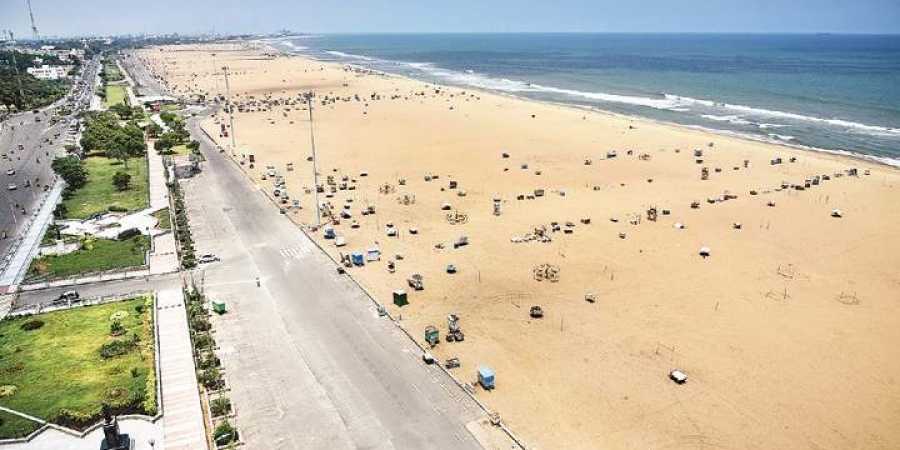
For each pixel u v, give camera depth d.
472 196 123.25
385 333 70.94
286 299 79.12
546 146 163.88
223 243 98.12
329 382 61.44
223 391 59.75
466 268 88.62
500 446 52.38
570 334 70.62
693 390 60.25
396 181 134.75
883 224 104.69
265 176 138.38
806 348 67.69
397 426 54.91
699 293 80.69
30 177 137.88
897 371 63.47
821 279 84.69
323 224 107.12
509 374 62.84
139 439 52.50
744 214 110.12
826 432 54.47
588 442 52.94
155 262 89.69
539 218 109.44
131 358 64.12
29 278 83.56
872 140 168.38
